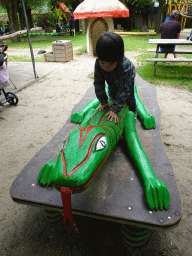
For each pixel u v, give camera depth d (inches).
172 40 242.2
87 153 54.7
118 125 78.0
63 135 99.2
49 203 61.1
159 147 86.0
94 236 72.7
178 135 131.2
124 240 69.5
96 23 372.2
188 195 88.0
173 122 146.5
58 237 72.9
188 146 120.6
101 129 65.6
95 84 83.1
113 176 69.7
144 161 70.3
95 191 63.9
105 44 60.6
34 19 1202.0
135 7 909.8
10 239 72.9
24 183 69.2
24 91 217.8
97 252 67.6
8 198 90.4
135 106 102.5
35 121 155.3
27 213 83.0
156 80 234.2
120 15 339.3
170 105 172.9
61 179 48.9
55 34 828.6
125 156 80.0
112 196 61.9
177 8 686.5
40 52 435.2
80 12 340.8
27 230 75.9
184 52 258.7
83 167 51.2
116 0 343.3
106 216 56.5
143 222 54.1
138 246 68.5
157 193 58.8
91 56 396.8
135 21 1132.5
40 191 65.7
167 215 55.2
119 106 77.5
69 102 187.0
